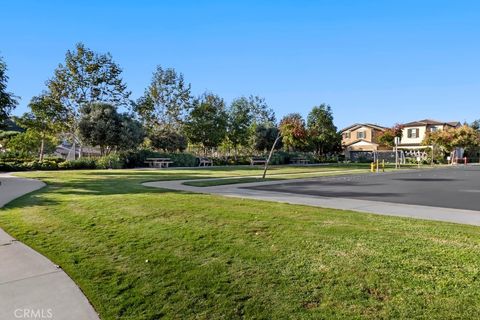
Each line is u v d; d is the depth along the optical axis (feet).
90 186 42.96
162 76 127.75
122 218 23.68
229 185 47.70
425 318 10.89
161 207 26.43
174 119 129.29
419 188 45.98
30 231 21.81
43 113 96.27
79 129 94.89
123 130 98.22
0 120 54.80
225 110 140.46
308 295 12.61
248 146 146.10
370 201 32.94
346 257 15.49
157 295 13.19
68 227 22.35
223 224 21.42
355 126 198.08
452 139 162.91
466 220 23.50
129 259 16.75
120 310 12.23
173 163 110.42
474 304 11.48
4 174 64.64
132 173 70.85
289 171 85.61
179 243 18.44
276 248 17.02
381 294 12.39
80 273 15.38
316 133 165.07
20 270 15.80
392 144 170.30
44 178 55.36
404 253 15.70
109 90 106.22
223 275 14.52
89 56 101.35
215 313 11.85
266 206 27.71
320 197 35.60
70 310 12.26
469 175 75.51
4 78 52.39
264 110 183.62
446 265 14.30
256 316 11.55
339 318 11.14
